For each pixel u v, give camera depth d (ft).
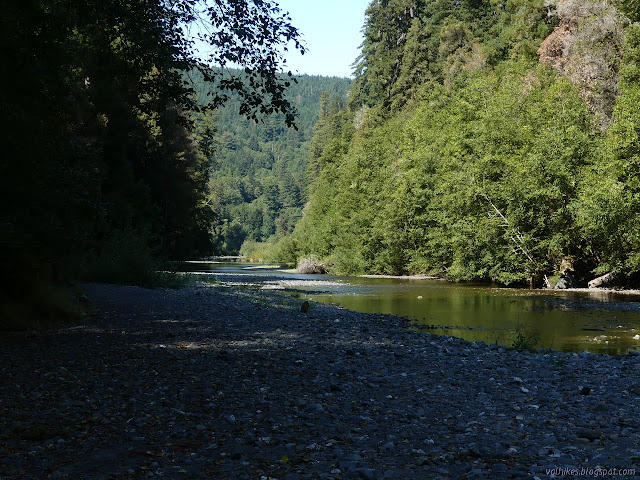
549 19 165.68
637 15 105.70
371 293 88.99
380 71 248.32
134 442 14.89
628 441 15.15
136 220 104.53
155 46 32.81
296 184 639.35
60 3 34.32
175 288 75.82
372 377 25.02
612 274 93.71
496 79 143.13
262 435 15.92
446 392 22.36
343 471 12.97
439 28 228.84
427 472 12.95
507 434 16.34
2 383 20.53
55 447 14.17
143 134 132.36
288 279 126.52
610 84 119.44
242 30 32.19
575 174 96.32
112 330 35.73
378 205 161.48
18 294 37.19
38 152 39.73
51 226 43.06
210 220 215.31
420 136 158.92
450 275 125.29
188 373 23.86
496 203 108.88
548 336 43.42
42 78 37.70
